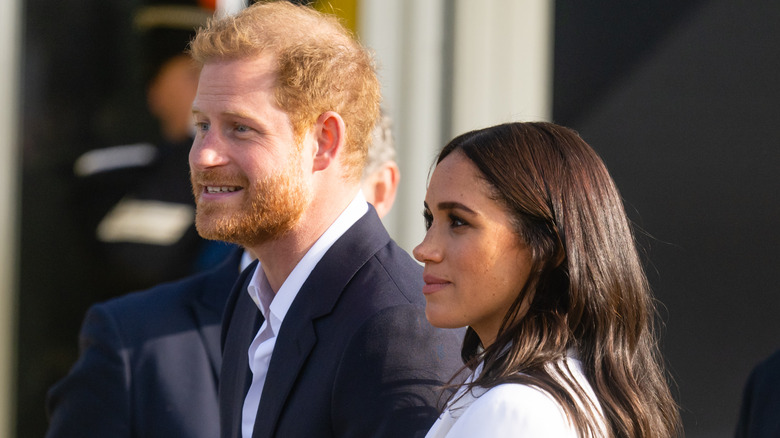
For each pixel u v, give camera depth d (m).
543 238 5.03
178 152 13.85
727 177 16.12
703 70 16.08
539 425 4.52
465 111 13.94
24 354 13.61
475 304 5.09
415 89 13.69
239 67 6.42
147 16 13.97
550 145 5.19
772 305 16.12
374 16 13.29
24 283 13.55
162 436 8.61
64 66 13.97
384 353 5.97
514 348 4.94
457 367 6.11
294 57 6.45
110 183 13.79
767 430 7.95
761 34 16.17
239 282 8.09
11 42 13.61
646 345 5.43
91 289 13.61
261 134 6.39
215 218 6.46
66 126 13.79
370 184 8.77
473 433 4.61
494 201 5.04
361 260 6.51
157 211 13.57
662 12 15.87
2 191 13.57
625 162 15.91
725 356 16.03
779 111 16.19
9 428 13.36
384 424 5.81
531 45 14.30
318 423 6.11
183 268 13.48
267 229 6.50
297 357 6.37
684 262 16.08
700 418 15.95
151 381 8.71
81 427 8.59
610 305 5.11
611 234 5.20
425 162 13.78
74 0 13.92
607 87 15.82
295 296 6.62
